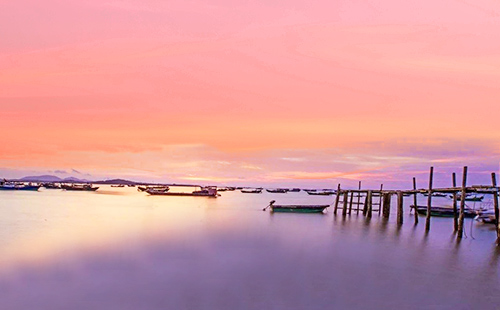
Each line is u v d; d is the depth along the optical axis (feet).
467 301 50.39
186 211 171.94
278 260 69.21
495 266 69.72
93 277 55.67
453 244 93.40
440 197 443.32
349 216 161.17
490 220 139.03
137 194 360.07
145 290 50.49
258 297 48.88
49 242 81.05
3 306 44.47
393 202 331.36
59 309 43.93
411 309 47.03
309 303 47.47
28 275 56.03
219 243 84.79
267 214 163.32
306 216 158.40
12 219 125.59
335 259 72.02
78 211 160.66
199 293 49.83
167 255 70.38
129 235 92.58
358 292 52.26
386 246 88.79
